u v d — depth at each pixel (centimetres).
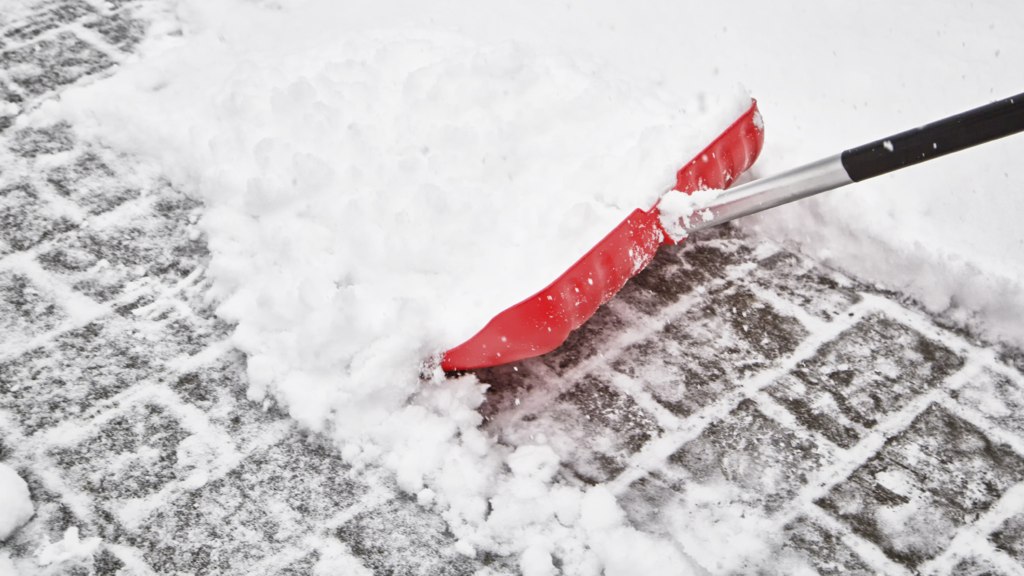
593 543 170
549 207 202
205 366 200
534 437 189
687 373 202
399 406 188
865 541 175
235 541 172
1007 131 170
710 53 272
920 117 251
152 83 261
